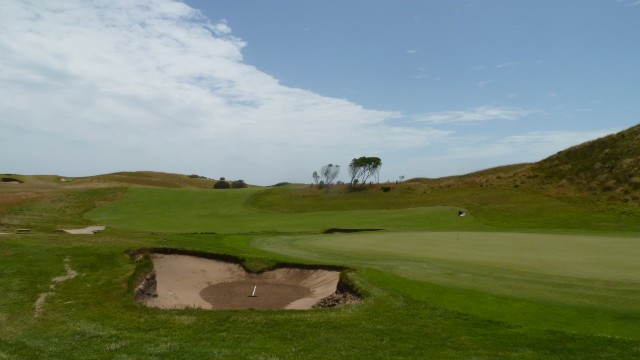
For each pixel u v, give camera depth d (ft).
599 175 200.34
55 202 211.82
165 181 410.11
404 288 57.52
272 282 76.18
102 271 68.08
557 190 202.18
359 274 65.31
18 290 58.85
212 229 152.66
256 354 39.09
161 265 79.77
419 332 43.62
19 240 84.33
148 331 45.88
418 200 227.40
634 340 38.83
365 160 281.54
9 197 205.67
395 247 93.56
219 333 45.16
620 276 60.13
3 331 45.44
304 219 182.60
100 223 168.76
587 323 43.19
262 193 254.06
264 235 122.72
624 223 145.69
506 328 43.32
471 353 38.17
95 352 40.04
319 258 82.38
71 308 52.95
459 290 55.57
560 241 98.32
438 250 88.02
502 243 96.17
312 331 45.16
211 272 80.43
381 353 38.86
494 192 215.92
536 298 50.98
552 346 38.68
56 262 71.41
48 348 40.98
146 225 166.20
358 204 233.14
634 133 222.28
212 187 421.59
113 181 365.81
